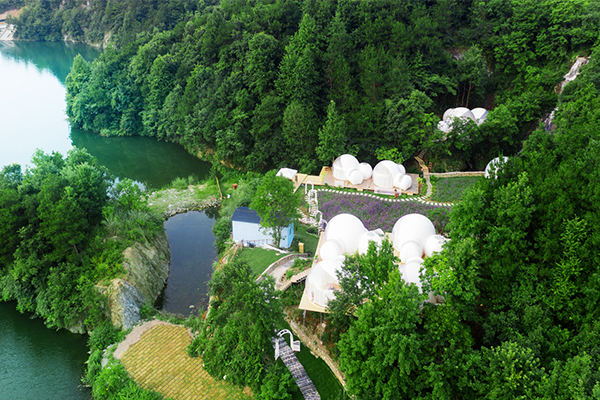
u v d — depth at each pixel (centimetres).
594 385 2284
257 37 7475
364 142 6844
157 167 8512
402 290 2648
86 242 4678
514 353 2489
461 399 2806
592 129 3934
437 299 3409
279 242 5069
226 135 7644
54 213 4309
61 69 15100
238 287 3198
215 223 6012
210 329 3747
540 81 6769
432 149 6612
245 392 3291
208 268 5162
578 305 2723
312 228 5653
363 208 5688
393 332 2650
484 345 2933
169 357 3709
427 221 4384
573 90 5906
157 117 9612
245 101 7712
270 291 3278
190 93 8538
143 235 5003
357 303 3161
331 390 3244
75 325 4281
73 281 4316
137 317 4231
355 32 7650
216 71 8412
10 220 4491
